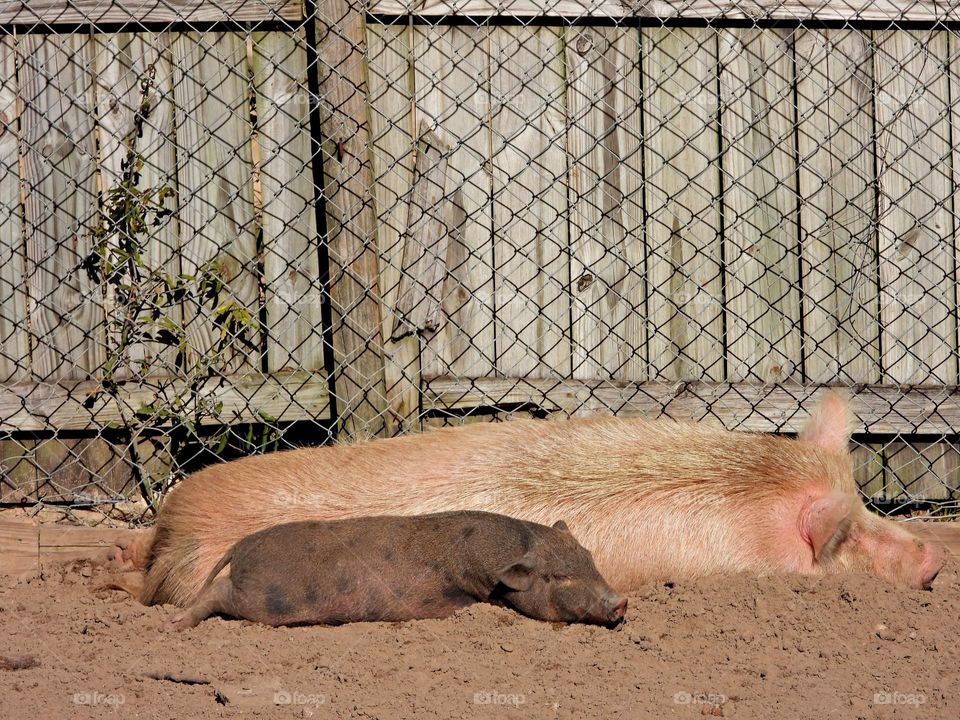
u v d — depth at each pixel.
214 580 10.66
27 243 13.40
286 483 11.45
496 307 13.76
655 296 13.93
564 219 13.76
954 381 14.34
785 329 14.11
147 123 13.31
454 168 13.53
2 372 13.51
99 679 9.24
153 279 13.48
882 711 8.61
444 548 10.59
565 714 8.52
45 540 12.75
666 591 11.00
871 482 14.27
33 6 13.08
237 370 13.65
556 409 13.86
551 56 13.55
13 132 13.27
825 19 13.74
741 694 8.93
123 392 13.46
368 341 13.07
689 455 11.57
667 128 13.77
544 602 10.38
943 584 11.82
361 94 12.85
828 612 10.59
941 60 14.02
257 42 13.26
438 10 13.27
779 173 13.94
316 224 13.48
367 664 9.42
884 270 14.15
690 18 13.61
